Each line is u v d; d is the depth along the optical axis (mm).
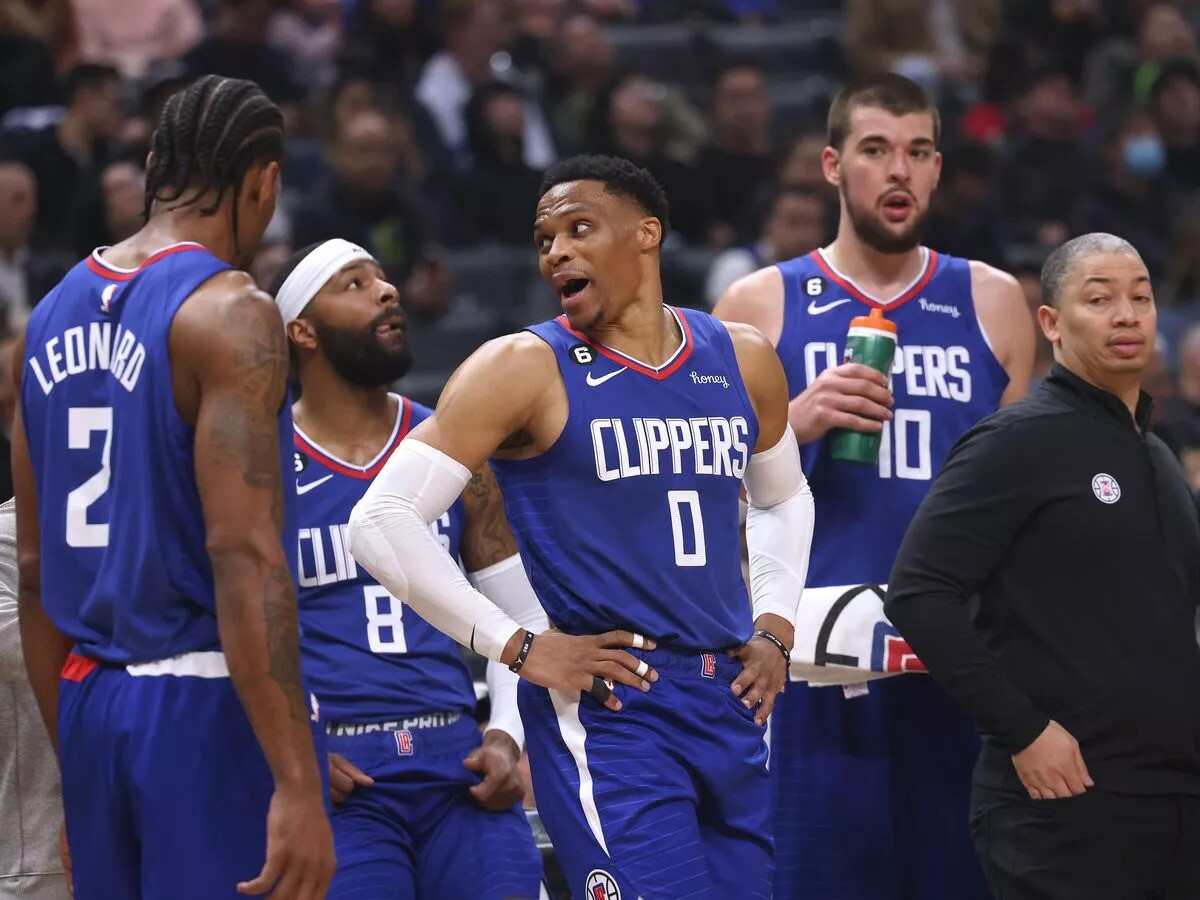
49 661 11055
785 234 27688
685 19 43312
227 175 10383
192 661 10086
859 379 14133
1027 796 12570
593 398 11641
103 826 10258
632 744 11383
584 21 36219
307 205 28969
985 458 12664
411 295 29078
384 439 13281
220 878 9961
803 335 15094
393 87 34625
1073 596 12492
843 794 14477
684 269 30156
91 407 10312
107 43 36531
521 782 12984
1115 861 12312
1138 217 34031
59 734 10570
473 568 13195
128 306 10164
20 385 10781
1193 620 12828
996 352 15180
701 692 11570
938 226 29625
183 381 9906
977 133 37219
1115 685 12320
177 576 10039
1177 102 35656
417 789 12688
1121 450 12672
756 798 11781
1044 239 33438
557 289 11898
